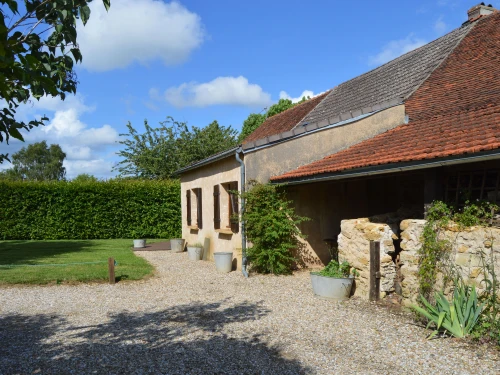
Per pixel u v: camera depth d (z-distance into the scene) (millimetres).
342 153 9711
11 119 2543
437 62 12039
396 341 5359
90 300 7906
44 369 4531
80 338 5621
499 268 5262
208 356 4922
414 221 6773
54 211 19906
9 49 1989
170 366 4605
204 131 30266
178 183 21625
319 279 7801
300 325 6176
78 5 2676
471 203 6000
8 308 7324
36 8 2617
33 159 61875
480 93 9070
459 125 7691
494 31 11469
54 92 2061
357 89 14820
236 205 11805
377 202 11766
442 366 4531
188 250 13633
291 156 10719
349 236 8250
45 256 13828
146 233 21031
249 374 4406
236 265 11336
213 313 6930
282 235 10312
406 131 9172
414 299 6656
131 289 8914
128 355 4949
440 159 5969
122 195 20797
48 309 7254
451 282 5941
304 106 17859
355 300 7613
